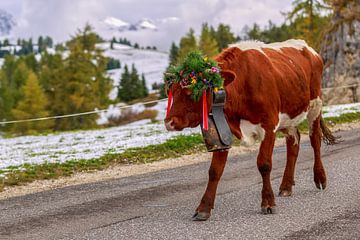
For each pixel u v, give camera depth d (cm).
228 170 1391
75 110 6906
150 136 2361
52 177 1484
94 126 6319
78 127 6700
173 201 1026
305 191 1045
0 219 943
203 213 839
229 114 834
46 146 2383
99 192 1177
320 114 1077
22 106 6800
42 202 1091
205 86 778
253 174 1301
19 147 2444
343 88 4403
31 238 795
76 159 1727
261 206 871
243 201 977
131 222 860
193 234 764
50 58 13238
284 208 903
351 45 4481
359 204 908
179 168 1516
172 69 795
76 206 1027
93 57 7600
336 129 2427
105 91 7519
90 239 768
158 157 1778
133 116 6203
